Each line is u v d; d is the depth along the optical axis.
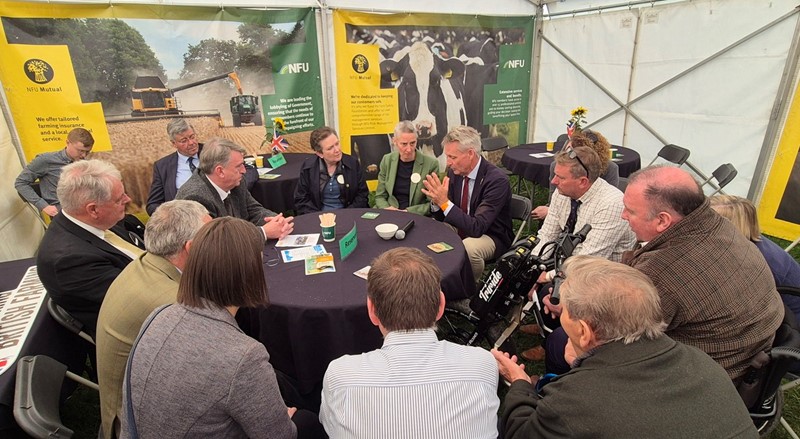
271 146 4.03
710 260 1.26
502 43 5.67
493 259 2.70
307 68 4.54
